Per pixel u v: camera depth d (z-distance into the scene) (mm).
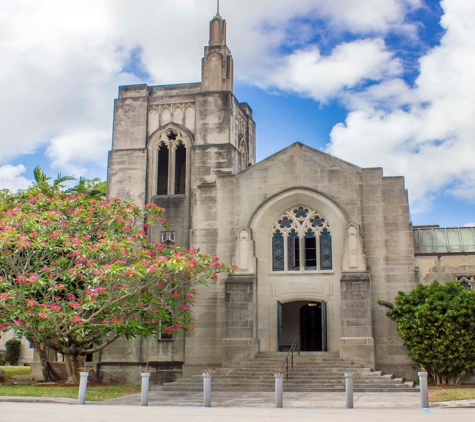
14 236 28062
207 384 21734
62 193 39531
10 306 28750
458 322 28938
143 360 36312
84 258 28625
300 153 35250
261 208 35094
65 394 25578
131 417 16703
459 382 29734
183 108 40250
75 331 30688
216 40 40875
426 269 33781
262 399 24359
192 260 30359
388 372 31812
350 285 32031
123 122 40531
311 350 36938
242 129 44062
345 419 16156
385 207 33688
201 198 36062
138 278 29031
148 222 34094
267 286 34500
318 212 34844
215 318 34688
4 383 33156
